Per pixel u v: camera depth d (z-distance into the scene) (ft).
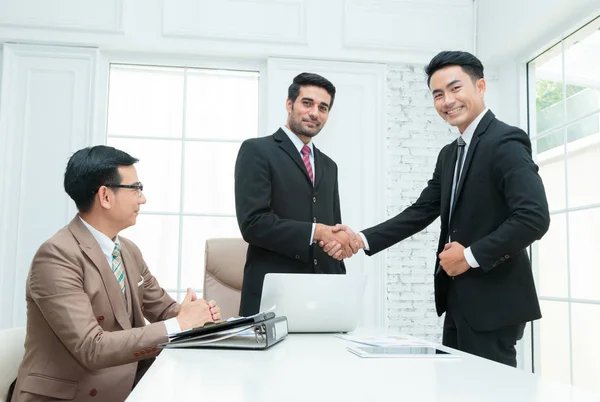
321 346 4.20
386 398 2.43
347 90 11.97
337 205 7.52
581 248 9.73
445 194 6.42
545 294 10.69
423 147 12.13
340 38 11.91
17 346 5.03
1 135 10.78
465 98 6.22
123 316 5.08
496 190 5.87
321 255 6.66
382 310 11.61
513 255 5.48
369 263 11.73
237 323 4.06
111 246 5.31
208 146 11.74
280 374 2.98
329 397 2.42
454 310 5.82
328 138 11.83
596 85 9.52
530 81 11.68
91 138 11.05
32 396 4.64
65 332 4.49
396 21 12.12
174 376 2.89
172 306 6.15
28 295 4.91
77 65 11.20
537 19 10.03
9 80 10.96
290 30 11.74
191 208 11.56
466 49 12.37
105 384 4.84
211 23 11.50
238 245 8.89
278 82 11.68
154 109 11.66
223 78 11.91
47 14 11.03
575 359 9.76
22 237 10.73
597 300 9.27
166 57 11.66
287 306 5.14
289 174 6.87
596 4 9.30
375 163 11.89
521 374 3.07
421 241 11.93
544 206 5.43
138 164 11.51
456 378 2.94
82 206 5.19
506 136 5.86
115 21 11.17
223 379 2.82
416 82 12.22
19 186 10.82
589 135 9.64
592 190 9.52
